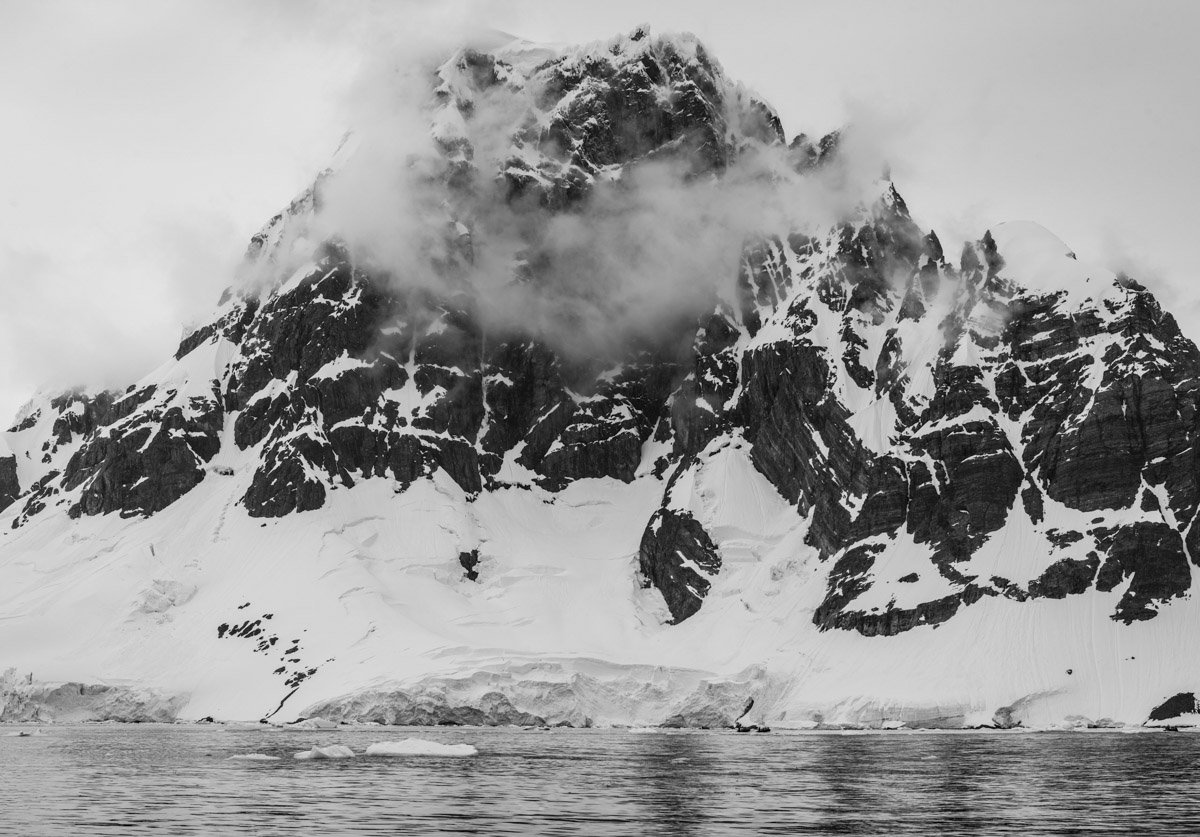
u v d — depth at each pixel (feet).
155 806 594.65
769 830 520.42
